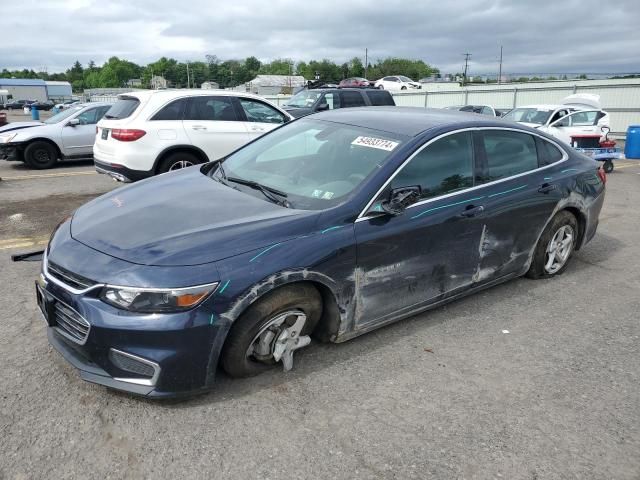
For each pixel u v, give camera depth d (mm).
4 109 72250
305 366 3455
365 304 3525
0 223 6781
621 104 25562
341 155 3896
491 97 29828
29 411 2922
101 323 2746
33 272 4973
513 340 3947
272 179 3914
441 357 3662
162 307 2736
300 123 4652
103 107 12812
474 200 4043
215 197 3621
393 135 3912
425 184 3781
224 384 3205
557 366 3615
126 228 3166
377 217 3467
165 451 2664
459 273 4074
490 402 3182
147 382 2816
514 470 2643
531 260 4777
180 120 8344
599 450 2809
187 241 2965
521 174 4488
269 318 3098
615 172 13156
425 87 44000
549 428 2967
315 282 3236
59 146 12203
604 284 5098
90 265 2879
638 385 3422
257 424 2887
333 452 2709
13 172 11469
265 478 2523
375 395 3195
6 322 3936
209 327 2826
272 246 3051
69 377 3244
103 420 2869
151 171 8148
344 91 14234
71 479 2477
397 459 2680
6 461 2562
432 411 3070
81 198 8562
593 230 5367
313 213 3322
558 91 27562
